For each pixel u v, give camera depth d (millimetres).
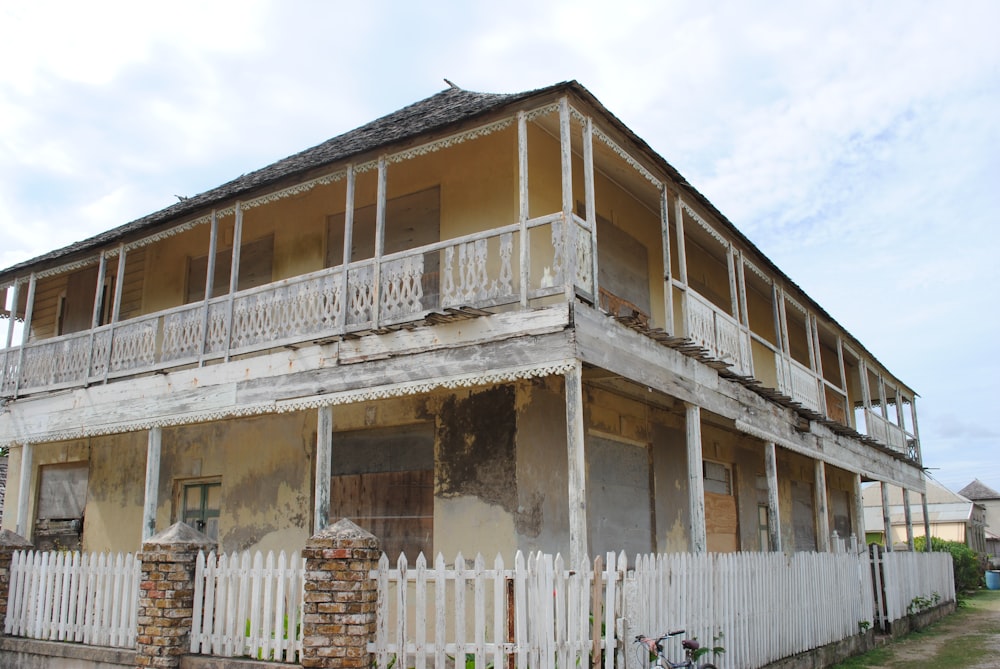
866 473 18578
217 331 11305
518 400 10242
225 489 12992
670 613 7859
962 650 13945
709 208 12148
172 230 12336
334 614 6871
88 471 15055
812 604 11984
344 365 9922
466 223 11391
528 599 6781
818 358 16828
